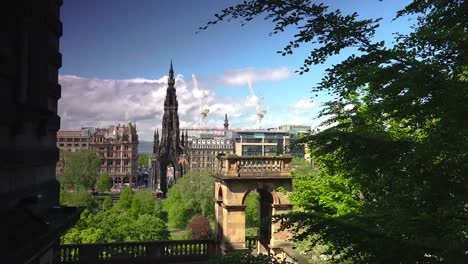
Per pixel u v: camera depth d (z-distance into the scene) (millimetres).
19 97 9453
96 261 20656
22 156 9766
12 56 9133
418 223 6762
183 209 111438
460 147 6254
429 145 6449
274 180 22703
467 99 6094
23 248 7238
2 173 8773
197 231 88375
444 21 7047
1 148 8602
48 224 8789
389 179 7629
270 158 22969
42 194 11727
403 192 7590
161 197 177750
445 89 6277
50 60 12484
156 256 21859
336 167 13797
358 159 7805
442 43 6469
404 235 7062
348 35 6695
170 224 112688
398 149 7203
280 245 22203
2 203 8656
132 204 112250
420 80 6348
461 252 6520
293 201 18344
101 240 55750
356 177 10773
